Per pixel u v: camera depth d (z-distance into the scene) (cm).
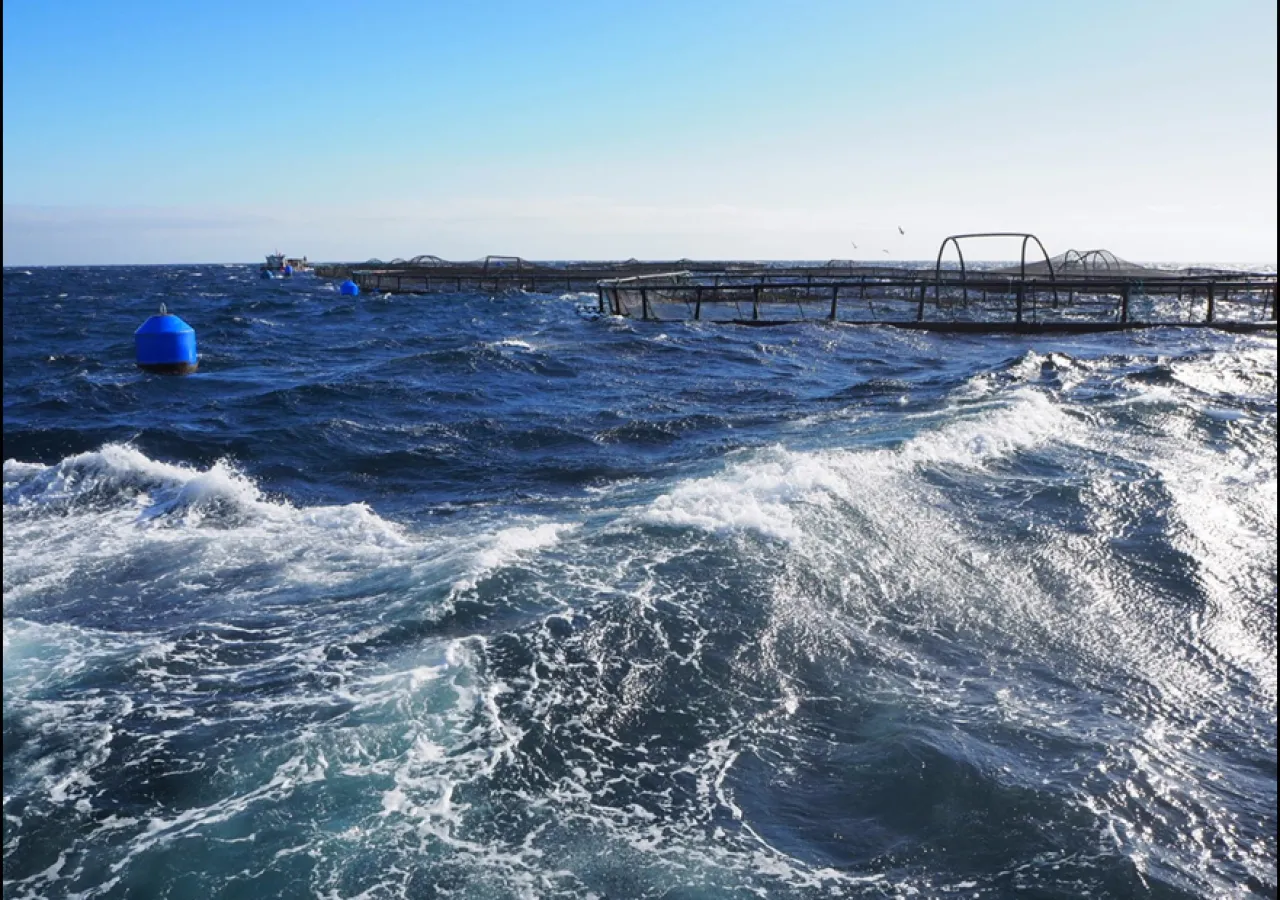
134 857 377
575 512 881
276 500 956
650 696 519
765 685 541
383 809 410
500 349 2231
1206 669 603
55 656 559
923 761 462
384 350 2503
